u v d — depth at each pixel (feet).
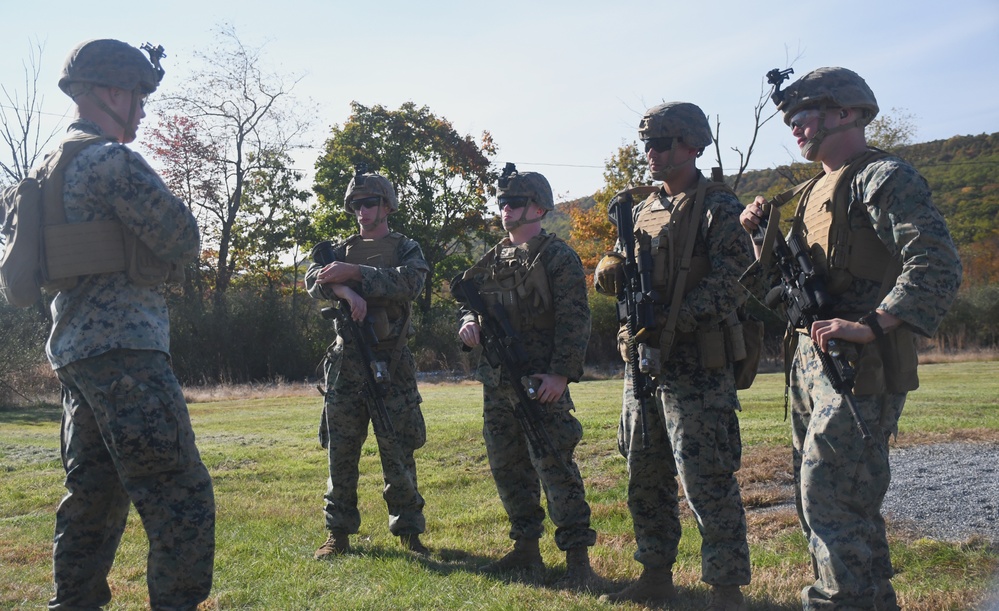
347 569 16.31
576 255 15.64
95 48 11.96
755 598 13.80
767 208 12.44
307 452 34.63
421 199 147.84
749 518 19.15
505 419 15.98
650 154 13.84
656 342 13.20
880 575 11.84
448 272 151.64
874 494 11.20
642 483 14.06
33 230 11.21
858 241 11.44
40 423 53.62
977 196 224.74
